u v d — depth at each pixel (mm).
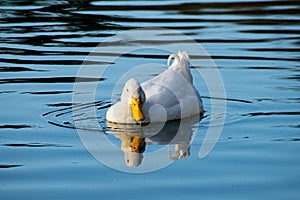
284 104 14586
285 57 18141
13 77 16422
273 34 20703
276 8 24703
